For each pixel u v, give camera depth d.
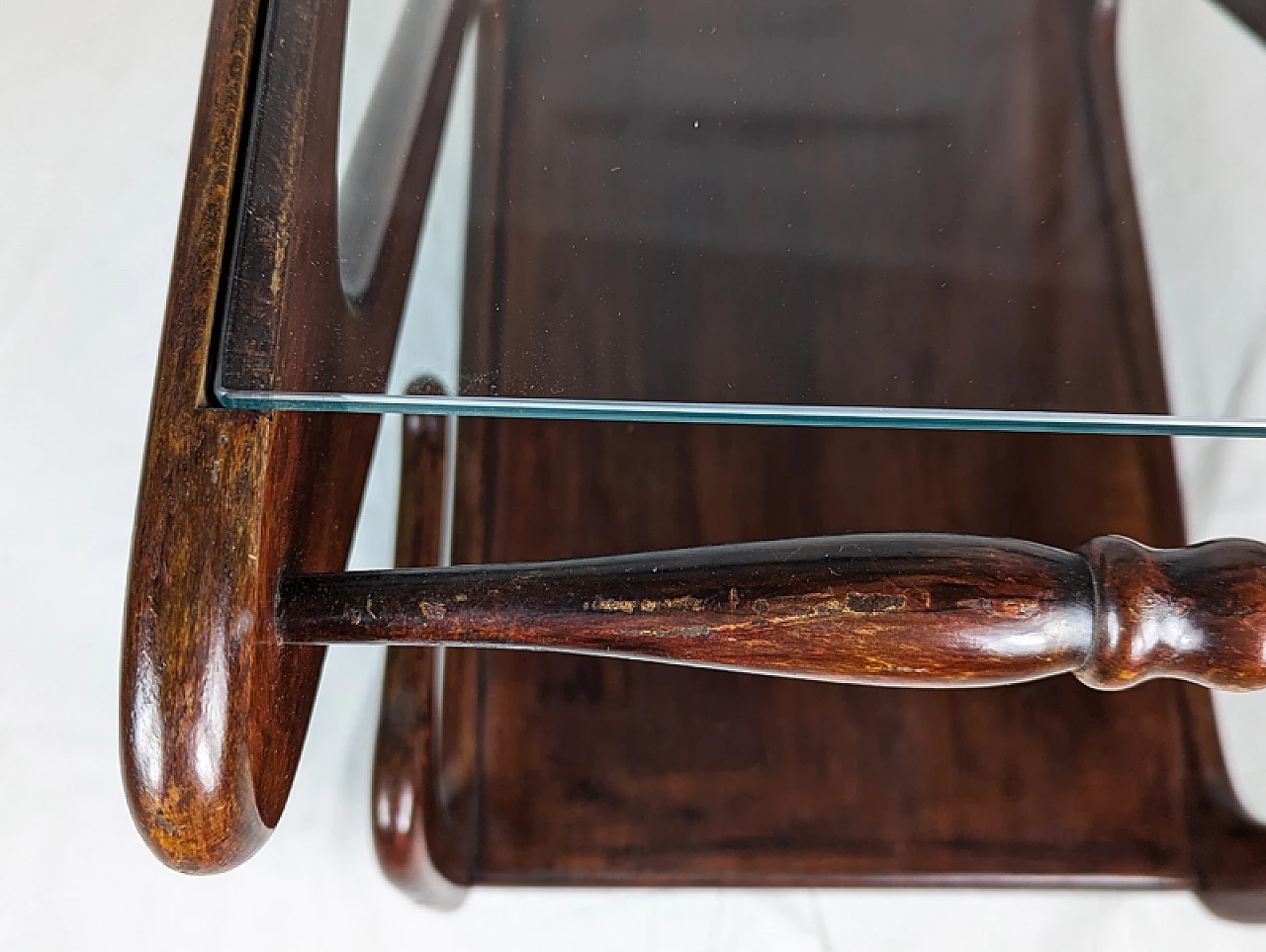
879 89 0.45
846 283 0.39
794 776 0.48
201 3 0.63
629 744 0.49
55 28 0.62
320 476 0.33
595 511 0.51
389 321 0.33
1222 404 0.39
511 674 0.50
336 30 0.35
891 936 0.55
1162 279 0.42
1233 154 0.45
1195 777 0.48
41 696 0.55
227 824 0.29
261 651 0.29
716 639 0.29
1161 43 0.47
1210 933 0.55
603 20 0.45
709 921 0.55
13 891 0.54
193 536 0.27
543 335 0.35
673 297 0.37
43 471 0.57
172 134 0.61
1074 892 0.50
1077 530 0.51
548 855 0.47
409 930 0.54
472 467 0.52
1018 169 0.44
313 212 0.32
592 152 0.41
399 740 0.44
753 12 0.46
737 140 0.43
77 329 0.59
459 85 0.40
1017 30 0.47
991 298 0.40
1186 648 0.28
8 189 0.60
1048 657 0.28
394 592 0.30
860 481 0.51
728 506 0.51
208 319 0.29
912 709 0.49
